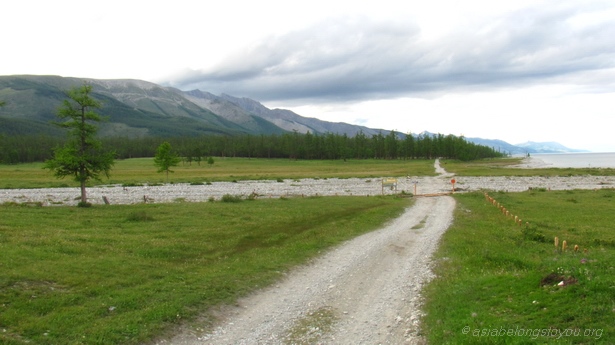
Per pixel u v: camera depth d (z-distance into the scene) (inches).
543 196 2438.5
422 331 538.9
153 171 5615.2
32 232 1112.2
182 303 631.8
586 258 693.3
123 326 542.0
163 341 523.2
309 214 1710.1
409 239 1197.7
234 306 657.6
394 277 810.8
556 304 513.0
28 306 589.6
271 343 524.7
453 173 5009.8
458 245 1071.0
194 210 1769.2
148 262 886.4
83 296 649.0
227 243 1128.2
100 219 1477.6
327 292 726.5
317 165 7214.6
